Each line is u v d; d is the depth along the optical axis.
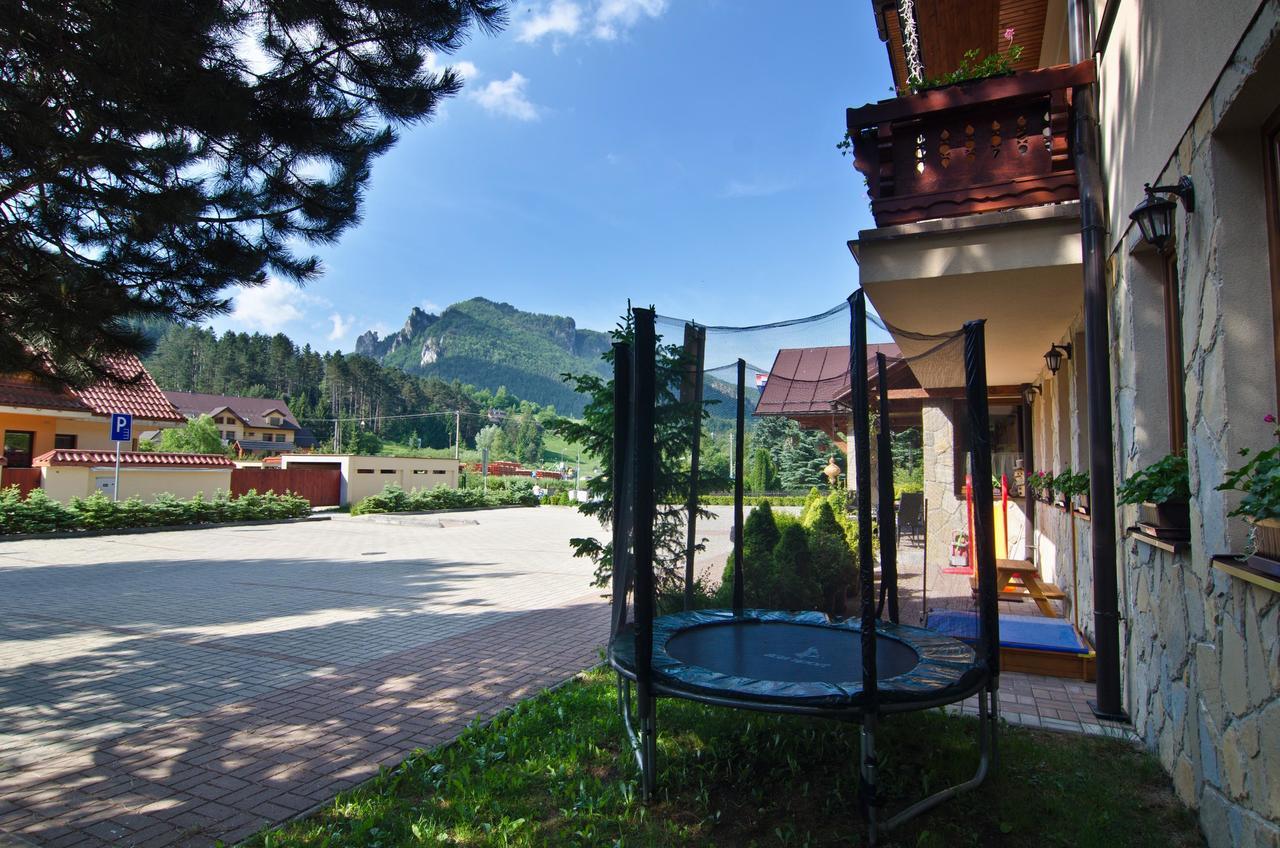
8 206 4.29
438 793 3.31
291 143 4.59
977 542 3.53
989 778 3.31
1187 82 2.98
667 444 4.57
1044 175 4.70
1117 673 4.21
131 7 3.30
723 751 3.60
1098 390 4.35
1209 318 2.78
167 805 3.23
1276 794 2.24
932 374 5.36
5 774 3.57
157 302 4.93
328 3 4.05
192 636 6.69
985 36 8.10
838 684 2.91
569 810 3.08
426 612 7.92
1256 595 2.38
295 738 4.05
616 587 3.99
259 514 20.59
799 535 6.65
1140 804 3.14
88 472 18.34
